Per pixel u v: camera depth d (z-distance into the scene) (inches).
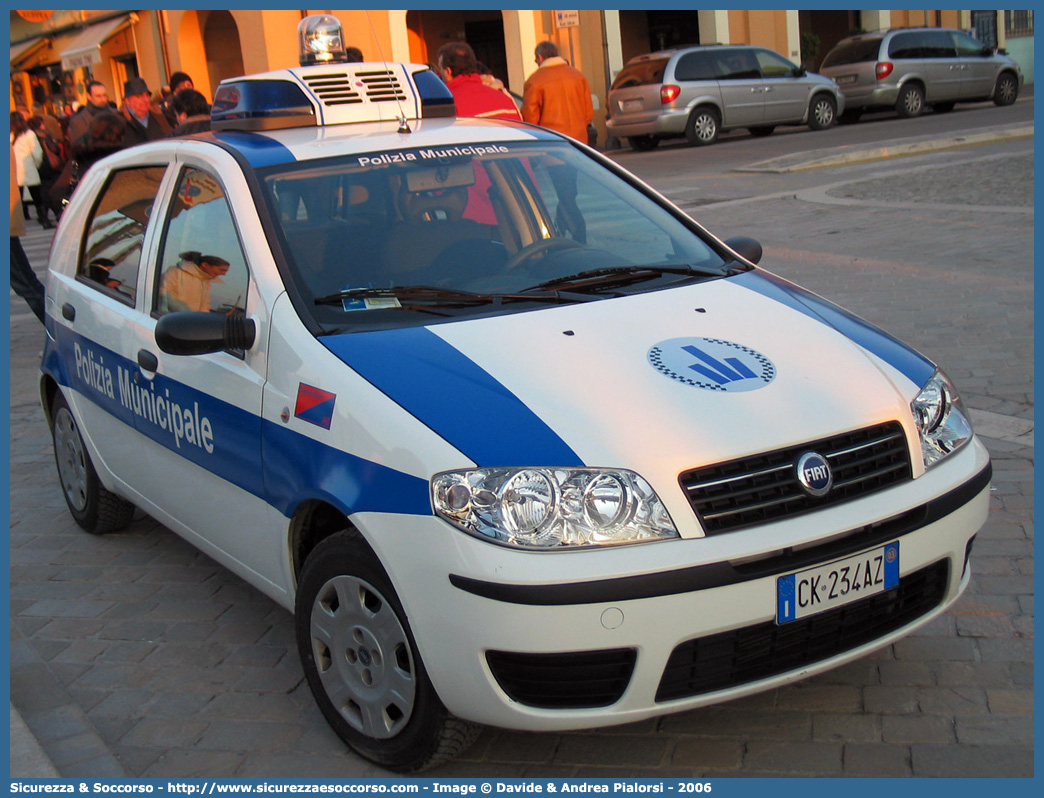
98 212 193.3
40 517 215.2
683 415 111.9
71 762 128.1
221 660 152.4
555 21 925.2
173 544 197.2
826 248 389.4
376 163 153.0
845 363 125.3
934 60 915.4
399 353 121.6
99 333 176.9
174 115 425.4
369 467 113.3
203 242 151.9
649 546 104.4
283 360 127.7
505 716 108.0
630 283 142.7
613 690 107.0
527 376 116.6
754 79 845.2
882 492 115.0
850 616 114.0
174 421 152.4
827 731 124.6
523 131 173.6
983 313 288.8
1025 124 714.8
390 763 122.2
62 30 1221.1
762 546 106.0
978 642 140.6
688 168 679.7
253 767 126.5
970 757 118.0
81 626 165.3
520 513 105.0
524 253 149.9
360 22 843.4
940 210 436.8
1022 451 199.9
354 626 121.4
